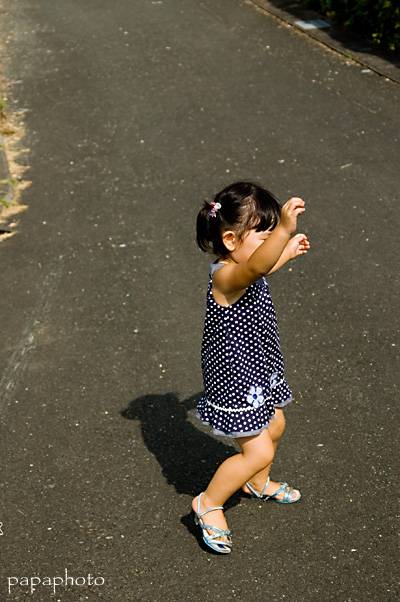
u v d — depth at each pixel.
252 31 9.48
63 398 3.79
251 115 7.15
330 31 9.09
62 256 5.13
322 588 2.70
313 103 7.28
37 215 5.73
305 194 5.69
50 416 3.68
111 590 2.75
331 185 5.79
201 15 10.34
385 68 7.86
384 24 8.41
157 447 3.44
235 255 2.67
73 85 8.33
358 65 8.06
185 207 5.66
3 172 6.35
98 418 3.64
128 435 3.52
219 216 2.62
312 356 3.96
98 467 3.34
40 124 7.41
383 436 3.38
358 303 4.39
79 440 3.51
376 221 5.25
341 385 3.73
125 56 9.07
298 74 8.01
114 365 4.02
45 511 3.12
